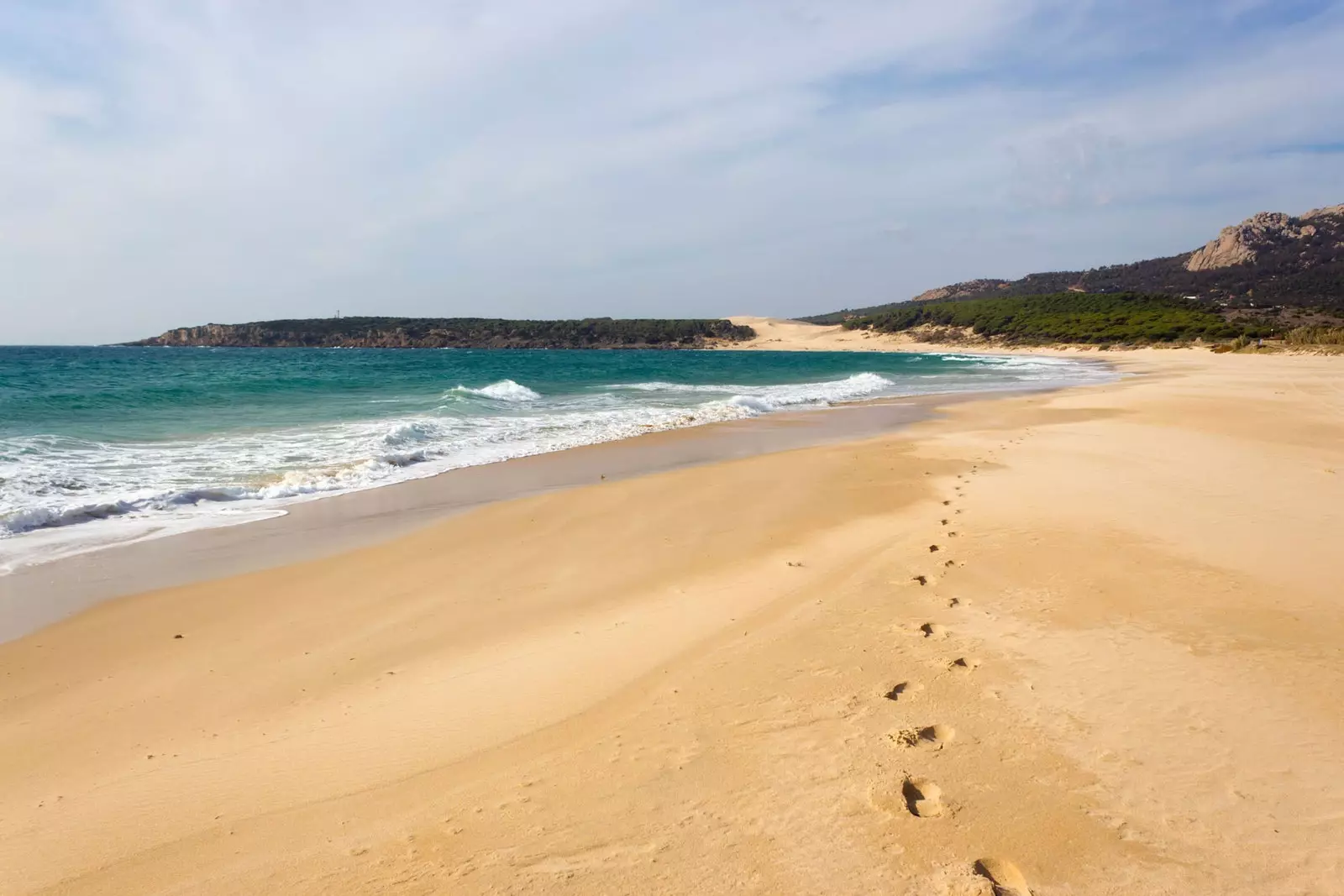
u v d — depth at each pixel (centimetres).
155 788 344
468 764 351
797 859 275
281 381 2838
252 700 427
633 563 666
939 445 1330
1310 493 847
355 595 598
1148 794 309
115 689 443
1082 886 260
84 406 1823
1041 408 2003
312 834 304
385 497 956
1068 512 780
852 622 502
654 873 270
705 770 334
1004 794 310
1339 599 522
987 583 574
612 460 1233
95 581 635
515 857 281
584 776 334
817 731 363
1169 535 686
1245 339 5659
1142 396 2238
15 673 465
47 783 350
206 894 271
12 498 866
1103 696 392
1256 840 281
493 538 760
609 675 438
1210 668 421
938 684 408
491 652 483
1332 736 349
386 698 423
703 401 2334
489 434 1508
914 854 276
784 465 1143
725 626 509
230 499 937
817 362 5966
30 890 279
